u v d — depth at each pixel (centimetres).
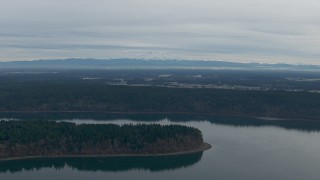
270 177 17975
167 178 17962
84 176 18300
